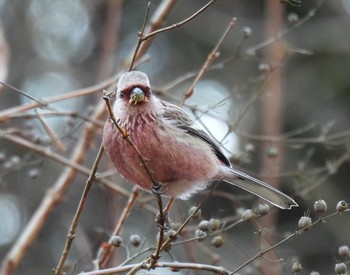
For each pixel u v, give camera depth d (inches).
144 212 560.4
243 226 596.7
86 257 457.7
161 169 333.1
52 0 708.7
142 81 331.0
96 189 642.2
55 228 641.0
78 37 709.9
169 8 415.5
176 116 339.6
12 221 630.5
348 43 663.8
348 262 302.7
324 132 429.1
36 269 621.0
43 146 426.3
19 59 681.6
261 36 675.4
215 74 650.2
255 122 587.2
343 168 624.4
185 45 693.3
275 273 390.3
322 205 288.2
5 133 405.7
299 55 663.1
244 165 552.7
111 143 331.0
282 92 637.9
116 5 536.7
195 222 455.2
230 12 693.3
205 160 345.7
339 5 674.8
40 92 677.3
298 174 417.7
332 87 658.2
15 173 633.6
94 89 425.7
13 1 695.7
